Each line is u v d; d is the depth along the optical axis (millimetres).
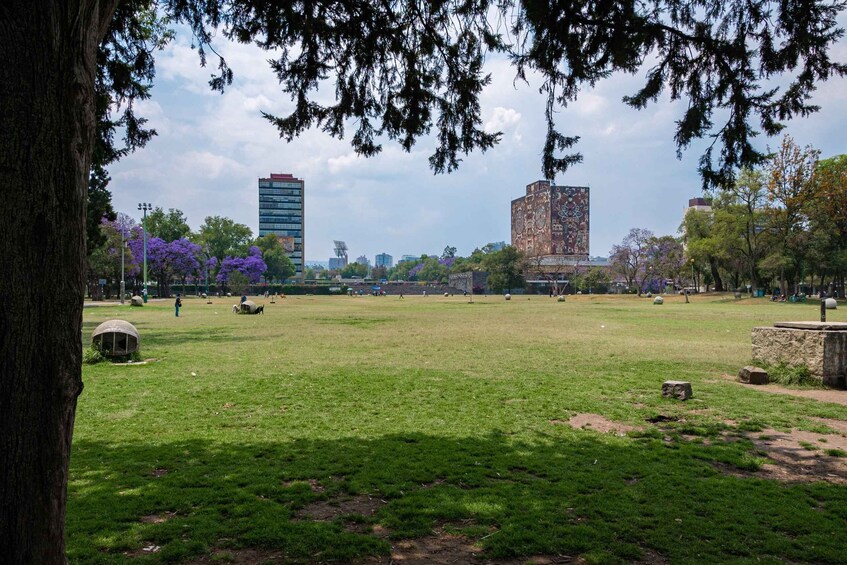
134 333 14578
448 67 6652
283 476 5590
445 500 4953
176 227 95375
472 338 21125
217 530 4266
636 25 5379
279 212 181000
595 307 49969
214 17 5949
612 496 5078
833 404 9172
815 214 52312
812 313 37062
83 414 8438
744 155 5875
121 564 3727
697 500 5008
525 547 4027
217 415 8406
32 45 2307
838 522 4535
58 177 2357
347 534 4203
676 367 13391
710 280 88062
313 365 13727
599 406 9039
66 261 2391
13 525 2225
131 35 6035
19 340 2252
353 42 6324
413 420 8102
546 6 5262
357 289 138000
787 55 5285
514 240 183375
